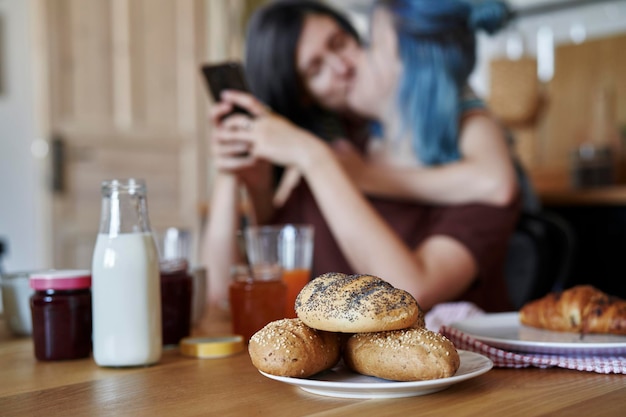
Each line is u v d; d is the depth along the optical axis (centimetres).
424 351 74
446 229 173
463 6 220
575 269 299
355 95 224
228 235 185
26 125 402
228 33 386
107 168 332
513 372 86
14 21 399
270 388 80
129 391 81
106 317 92
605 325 97
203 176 360
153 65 347
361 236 154
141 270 93
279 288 110
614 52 349
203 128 360
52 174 316
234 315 111
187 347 101
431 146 210
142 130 343
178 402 76
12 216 405
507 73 333
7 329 120
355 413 71
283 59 229
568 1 355
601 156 314
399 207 204
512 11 235
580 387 79
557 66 369
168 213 352
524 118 335
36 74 315
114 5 334
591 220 295
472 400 74
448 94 210
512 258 185
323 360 77
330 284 79
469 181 190
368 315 75
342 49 229
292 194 215
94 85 329
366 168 215
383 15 227
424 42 217
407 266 153
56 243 318
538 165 371
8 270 404
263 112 168
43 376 90
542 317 102
